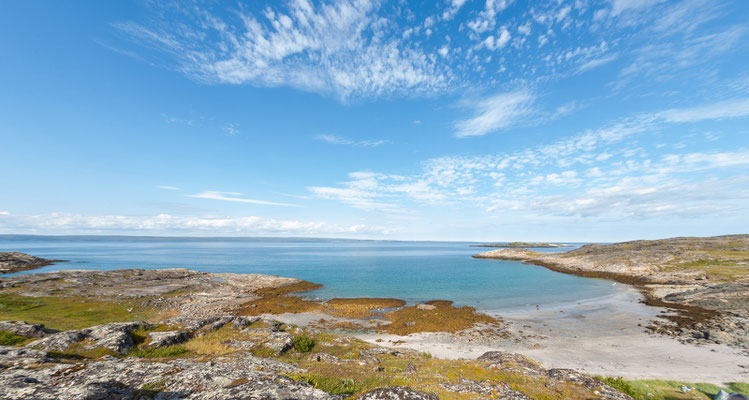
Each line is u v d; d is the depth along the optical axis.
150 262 122.88
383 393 8.94
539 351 30.98
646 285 67.06
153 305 45.91
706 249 87.00
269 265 119.06
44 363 13.73
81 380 11.02
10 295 45.47
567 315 44.84
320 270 103.19
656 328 37.69
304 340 27.27
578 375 18.27
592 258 101.56
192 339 26.11
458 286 70.75
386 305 51.88
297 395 9.40
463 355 29.77
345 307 50.09
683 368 25.97
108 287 55.72
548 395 15.19
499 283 75.00
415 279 82.06
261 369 15.83
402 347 32.19
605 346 32.25
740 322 37.12
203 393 9.74
